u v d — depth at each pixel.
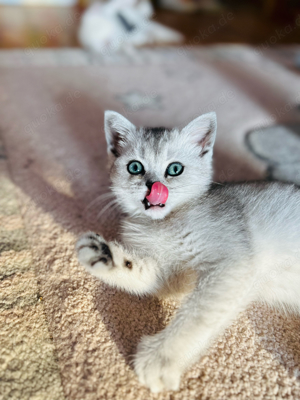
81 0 0.87
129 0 0.58
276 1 0.85
